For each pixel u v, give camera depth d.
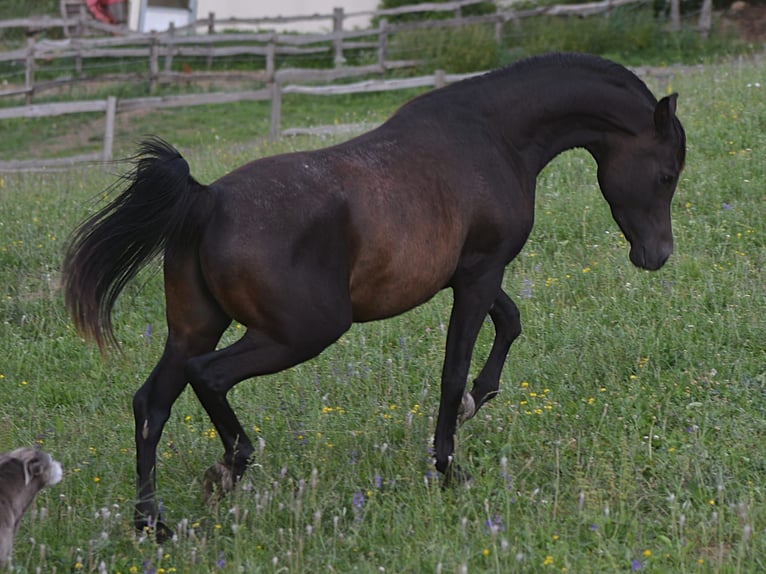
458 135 8.14
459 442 8.72
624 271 12.01
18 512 6.82
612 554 7.05
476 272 8.21
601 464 8.12
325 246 7.34
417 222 7.66
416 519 7.48
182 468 8.72
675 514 7.44
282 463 8.51
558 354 10.33
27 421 10.11
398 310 7.88
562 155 16.73
